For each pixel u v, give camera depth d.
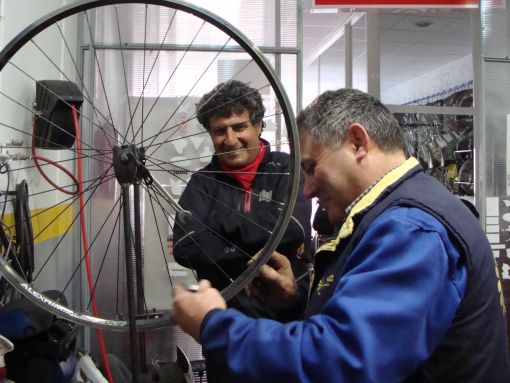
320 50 4.60
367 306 0.51
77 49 1.87
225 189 1.15
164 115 1.92
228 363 0.53
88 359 1.11
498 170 2.24
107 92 1.90
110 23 1.88
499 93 2.24
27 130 1.32
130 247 0.78
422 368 0.59
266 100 1.89
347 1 1.92
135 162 0.77
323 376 0.49
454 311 0.54
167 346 1.92
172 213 1.82
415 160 0.71
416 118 2.67
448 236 0.57
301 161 0.77
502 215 2.23
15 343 1.06
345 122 0.69
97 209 1.87
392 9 1.93
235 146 1.13
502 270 2.21
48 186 1.55
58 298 1.10
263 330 0.54
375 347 0.49
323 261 0.76
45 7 1.49
